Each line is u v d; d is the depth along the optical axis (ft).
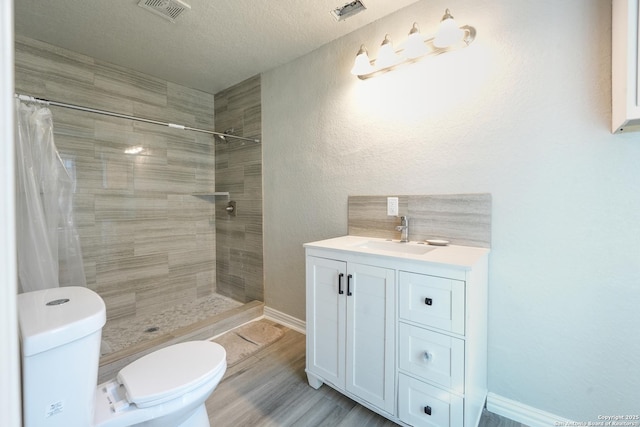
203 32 6.35
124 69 7.98
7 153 1.21
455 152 5.08
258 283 8.85
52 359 2.89
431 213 5.36
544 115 4.27
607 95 3.82
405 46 4.98
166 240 9.01
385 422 4.66
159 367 3.84
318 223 7.27
